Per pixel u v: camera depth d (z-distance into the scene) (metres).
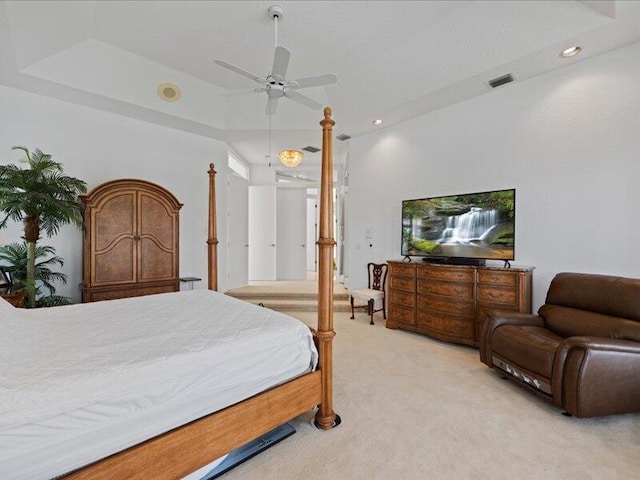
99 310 2.30
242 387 1.65
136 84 3.82
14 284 2.96
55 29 2.89
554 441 1.87
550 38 2.67
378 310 4.75
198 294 2.88
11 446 1.04
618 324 2.26
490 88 3.52
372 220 4.98
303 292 5.53
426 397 2.39
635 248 2.69
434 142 4.17
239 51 3.54
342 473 1.62
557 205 3.13
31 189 2.88
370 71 3.73
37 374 1.25
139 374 1.32
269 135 5.04
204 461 1.48
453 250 3.75
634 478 1.58
